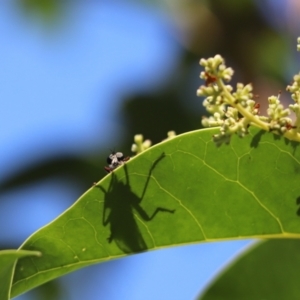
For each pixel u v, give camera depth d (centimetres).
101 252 67
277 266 72
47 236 66
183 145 66
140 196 66
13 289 67
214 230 67
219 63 63
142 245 67
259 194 66
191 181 66
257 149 66
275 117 64
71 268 67
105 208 66
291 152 66
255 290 72
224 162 66
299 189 66
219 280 73
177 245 67
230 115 64
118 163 69
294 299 72
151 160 66
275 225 67
